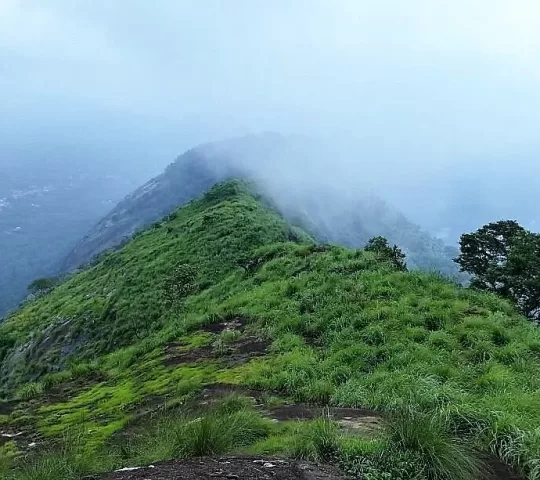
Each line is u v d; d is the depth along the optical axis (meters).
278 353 14.49
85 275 53.94
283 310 17.55
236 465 6.21
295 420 8.77
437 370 10.73
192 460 6.58
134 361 19.59
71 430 12.33
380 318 14.02
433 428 6.63
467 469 6.36
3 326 49.81
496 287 25.02
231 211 43.91
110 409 14.20
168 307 30.23
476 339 12.23
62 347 36.94
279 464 6.27
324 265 20.33
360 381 10.98
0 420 15.20
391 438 6.56
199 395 12.44
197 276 31.84
